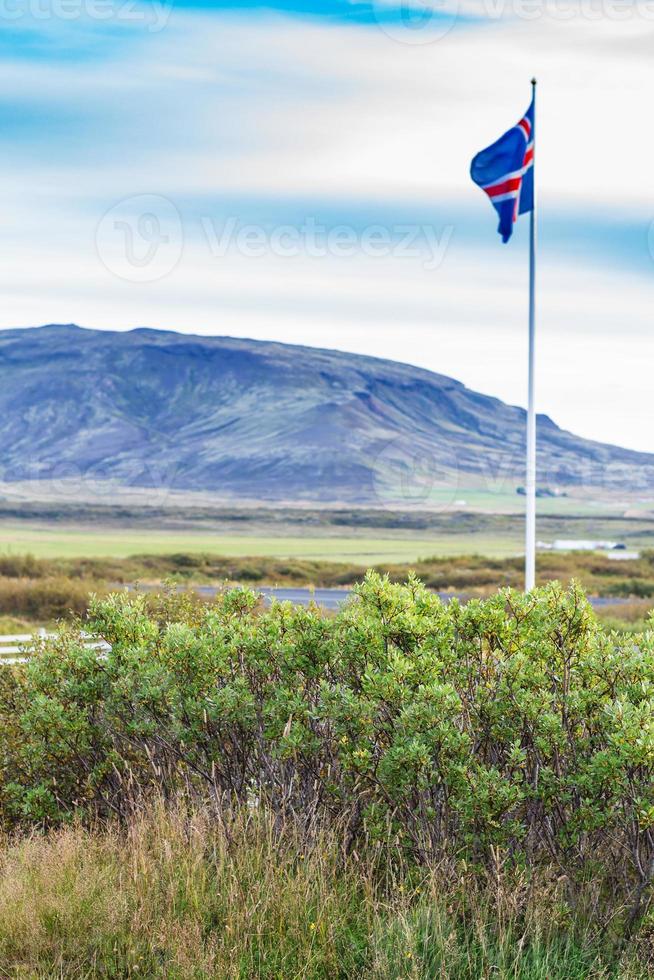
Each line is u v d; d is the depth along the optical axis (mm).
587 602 13602
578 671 13484
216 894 12070
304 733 13727
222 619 16172
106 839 13969
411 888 12414
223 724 14398
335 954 11078
